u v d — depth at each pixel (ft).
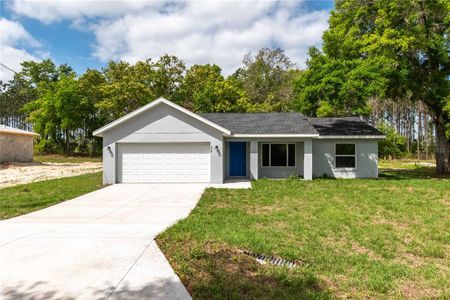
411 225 24.57
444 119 66.59
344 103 61.77
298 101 84.94
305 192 40.60
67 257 16.78
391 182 50.98
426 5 54.90
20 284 13.55
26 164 89.66
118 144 51.96
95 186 47.93
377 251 18.60
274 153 59.62
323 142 60.90
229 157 60.13
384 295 13.12
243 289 13.29
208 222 24.64
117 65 121.49
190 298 12.43
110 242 19.39
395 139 131.03
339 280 14.43
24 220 26.17
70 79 138.41
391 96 66.69
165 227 23.48
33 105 148.15
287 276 14.40
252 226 23.62
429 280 14.66
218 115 68.59
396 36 55.47
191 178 51.96
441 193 39.47
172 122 51.65
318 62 65.00
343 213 28.07
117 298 12.35
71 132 152.46
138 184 50.49
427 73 61.72
